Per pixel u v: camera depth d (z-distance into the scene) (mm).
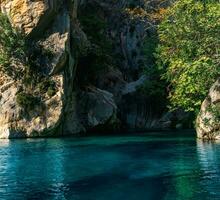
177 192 14633
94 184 16016
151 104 47156
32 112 34219
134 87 47031
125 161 21016
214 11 30641
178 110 46250
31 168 19266
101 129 41031
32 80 34906
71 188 15375
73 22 39125
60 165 20000
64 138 33062
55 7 35688
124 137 33844
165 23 35438
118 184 15961
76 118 38531
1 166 19781
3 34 35094
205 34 30609
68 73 36812
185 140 30578
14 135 33656
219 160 20875
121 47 51750
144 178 17000
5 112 34000
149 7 52531
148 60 48125
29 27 35125
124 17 52188
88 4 49344
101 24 46562
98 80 45375
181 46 32406
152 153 23688
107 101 41375
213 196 13977
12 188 15398
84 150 25234
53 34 36188
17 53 35031
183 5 32688
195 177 16969
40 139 32406
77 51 39750
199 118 31062
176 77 34812
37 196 14289
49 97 34688
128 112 46812
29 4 35031
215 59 30531
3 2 35656
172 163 20266
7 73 35000
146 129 44344
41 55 35469
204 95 34125
